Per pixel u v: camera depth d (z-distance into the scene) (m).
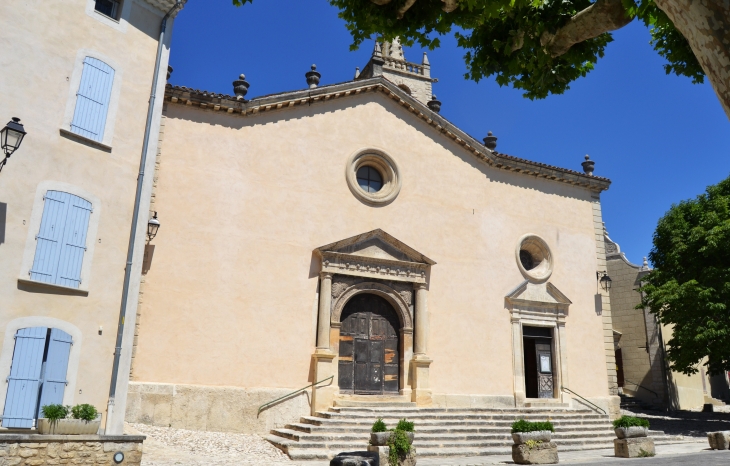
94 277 12.61
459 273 21.06
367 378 18.80
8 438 9.22
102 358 12.46
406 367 19.20
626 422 15.75
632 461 14.12
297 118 19.42
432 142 21.91
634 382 31.69
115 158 13.41
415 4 8.03
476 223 21.95
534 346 22.34
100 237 12.84
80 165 12.73
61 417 10.00
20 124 11.24
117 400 12.46
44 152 12.15
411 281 19.88
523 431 14.37
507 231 22.58
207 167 17.62
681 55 8.26
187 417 15.78
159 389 15.60
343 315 19.00
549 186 24.17
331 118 20.05
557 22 7.59
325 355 17.70
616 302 33.50
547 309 22.56
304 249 18.48
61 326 11.90
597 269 24.23
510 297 21.67
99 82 13.36
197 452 13.39
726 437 17.02
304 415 17.28
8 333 11.12
